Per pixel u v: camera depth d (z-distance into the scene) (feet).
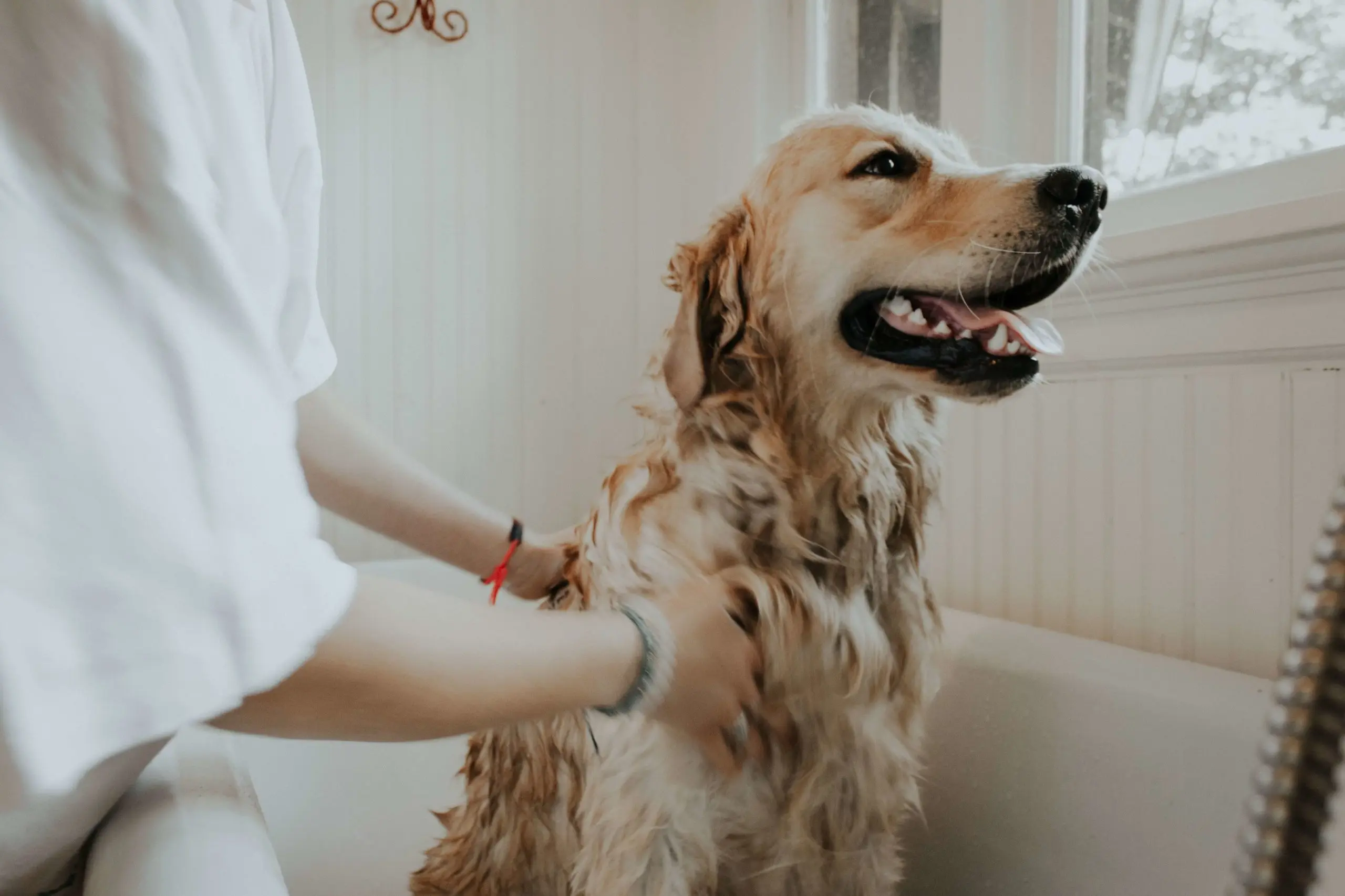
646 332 5.93
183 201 0.99
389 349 5.40
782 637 1.86
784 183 2.05
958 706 2.67
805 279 2.01
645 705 1.68
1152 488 2.80
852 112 2.12
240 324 1.06
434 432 5.52
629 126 5.84
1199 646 2.66
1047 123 3.48
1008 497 3.31
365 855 3.38
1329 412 2.33
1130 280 2.82
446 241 5.50
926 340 1.98
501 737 2.40
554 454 5.80
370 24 5.28
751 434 1.99
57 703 0.87
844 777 1.92
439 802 3.65
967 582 3.49
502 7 5.56
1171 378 2.74
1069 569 3.07
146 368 0.94
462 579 4.46
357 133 5.26
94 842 1.35
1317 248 2.30
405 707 1.29
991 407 3.36
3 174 0.88
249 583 1.00
